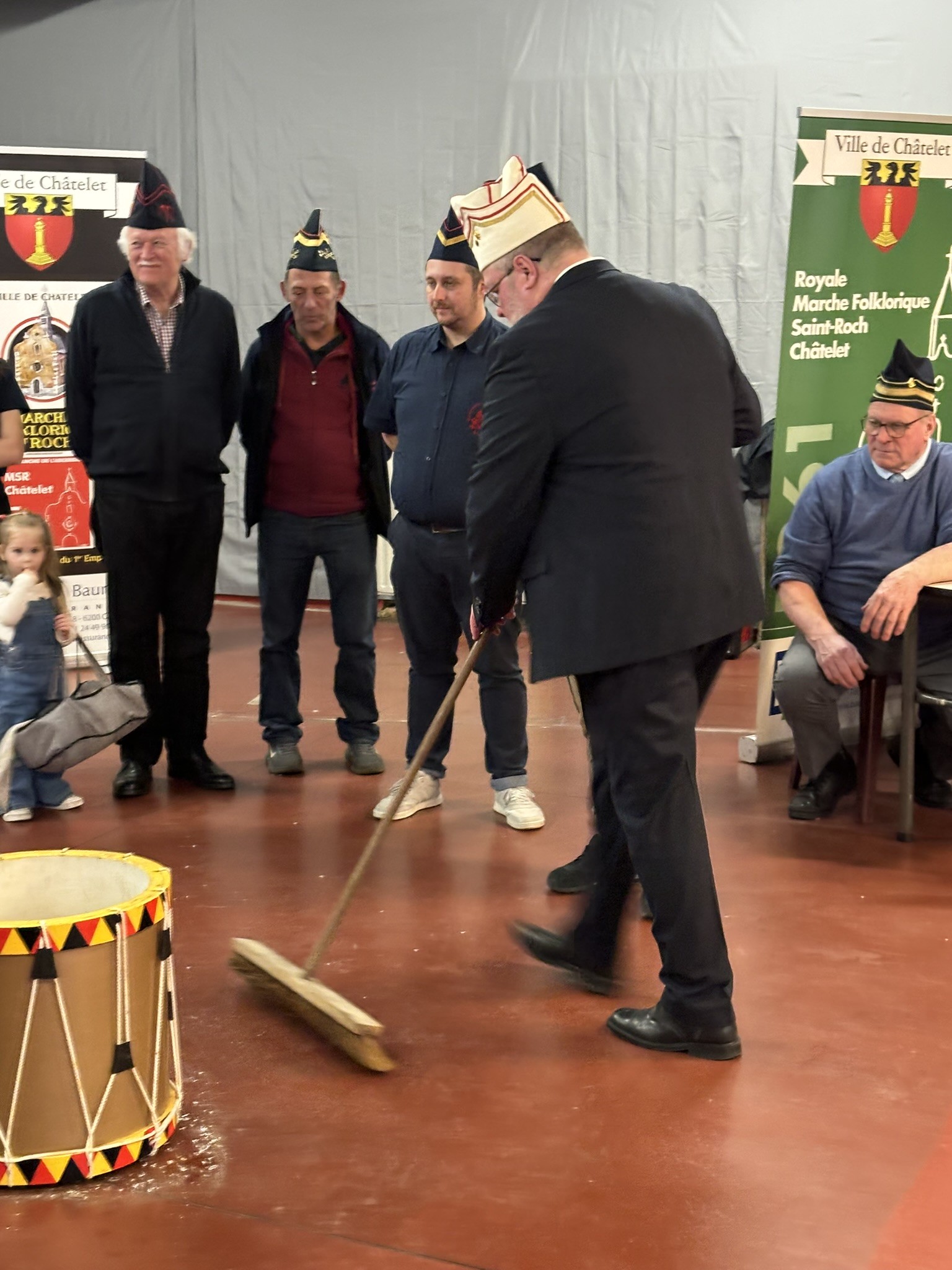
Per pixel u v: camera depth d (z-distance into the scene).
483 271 2.65
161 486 4.14
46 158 5.46
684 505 2.46
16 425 4.40
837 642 3.87
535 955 2.97
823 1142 2.30
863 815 3.99
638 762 2.51
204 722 4.34
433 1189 2.17
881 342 4.46
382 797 4.23
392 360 4.05
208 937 3.19
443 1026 2.74
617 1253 2.00
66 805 4.13
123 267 5.69
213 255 7.36
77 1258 2.00
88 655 4.20
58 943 2.11
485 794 4.27
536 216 2.56
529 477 2.47
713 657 2.62
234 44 7.13
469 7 6.68
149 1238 2.04
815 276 4.29
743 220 6.40
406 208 6.97
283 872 3.60
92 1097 2.18
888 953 3.08
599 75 6.50
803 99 6.21
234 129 7.21
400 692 5.47
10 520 4.11
